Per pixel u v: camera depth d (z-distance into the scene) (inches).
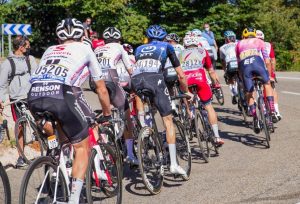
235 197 211.9
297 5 1828.2
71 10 1120.8
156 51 234.2
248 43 323.6
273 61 374.3
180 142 252.7
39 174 167.0
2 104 274.5
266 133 304.3
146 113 264.8
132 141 251.0
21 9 1235.2
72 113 168.7
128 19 1143.0
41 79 169.3
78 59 174.2
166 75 335.9
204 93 289.0
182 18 1360.7
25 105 281.9
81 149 173.9
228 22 1369.3
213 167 268.2
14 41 281.4
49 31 1296.8
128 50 354.6
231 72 415.5
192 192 224.5
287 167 254.7
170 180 247.3
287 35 1526.8
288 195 208.7
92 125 185.9
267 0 1610.5
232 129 376.2
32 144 316.2
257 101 315.0
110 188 200.1
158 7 1342.3
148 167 224.5
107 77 250.5
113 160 204.5
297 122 386.9
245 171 254.2
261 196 210.1
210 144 298.5
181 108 292.2
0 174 168.4
